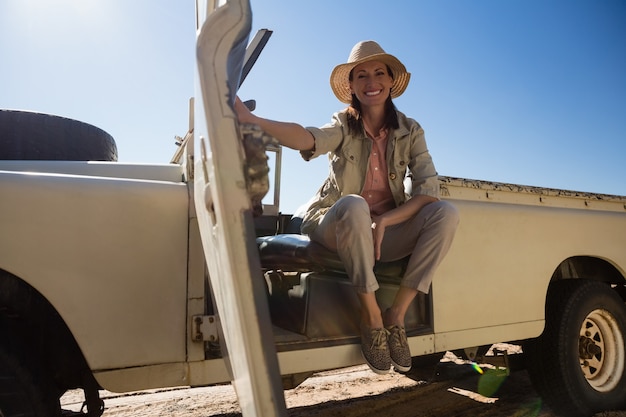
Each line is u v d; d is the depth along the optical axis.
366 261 2.03
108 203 1.75
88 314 1.67
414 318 2.50
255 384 1.04
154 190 1.84
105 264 1.72
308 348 2.01
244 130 1.18
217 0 1.43
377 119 2.51
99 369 1.67
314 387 4.16
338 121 2.45
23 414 1.59
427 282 2.20
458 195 2.77
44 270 1.63
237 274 1.06
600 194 3.53
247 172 1.14
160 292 1.79
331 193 2.45
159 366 1.76
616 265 3.38
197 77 1.25
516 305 2.85
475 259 2.71
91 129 3.23
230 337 1.30
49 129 2.96
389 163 2.45
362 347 2.09
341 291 2.19
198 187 1.53
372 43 2.45
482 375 4.32
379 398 3.78
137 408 3.61
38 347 1.78
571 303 3.10
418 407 3.56
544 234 3.04
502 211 2.86
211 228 1.30
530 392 3.86
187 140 2.11
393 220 2.22
